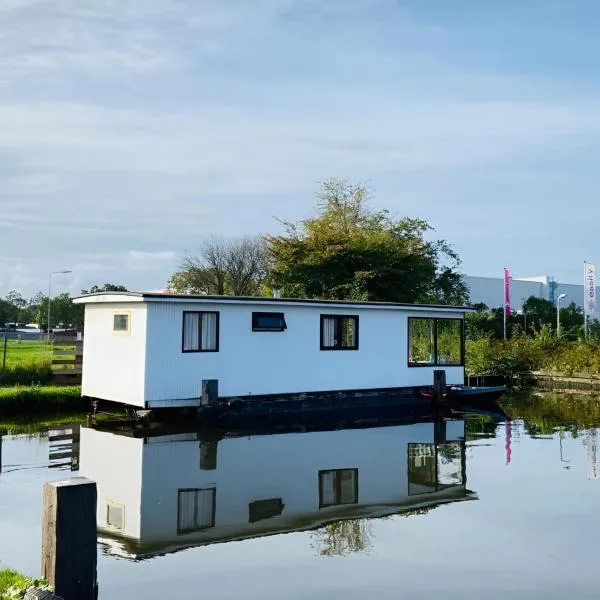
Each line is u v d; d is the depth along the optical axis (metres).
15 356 26.84
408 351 21.89
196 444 14.79
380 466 12.60
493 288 51.69
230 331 18.55
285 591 6.88
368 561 7.70
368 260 32.97
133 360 17.53
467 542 8.33
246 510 9.68
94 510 5.54
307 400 19.75
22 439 15.05
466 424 18.06
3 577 5.96
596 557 7.83
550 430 16.95
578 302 56.69
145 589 6.91
